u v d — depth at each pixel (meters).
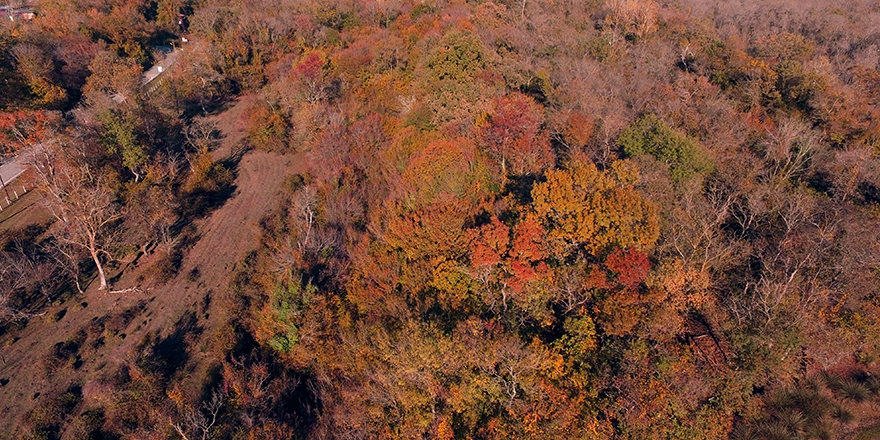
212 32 101.25
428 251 43.81
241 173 74.81
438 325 39.00
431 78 67.00
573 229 39.91
